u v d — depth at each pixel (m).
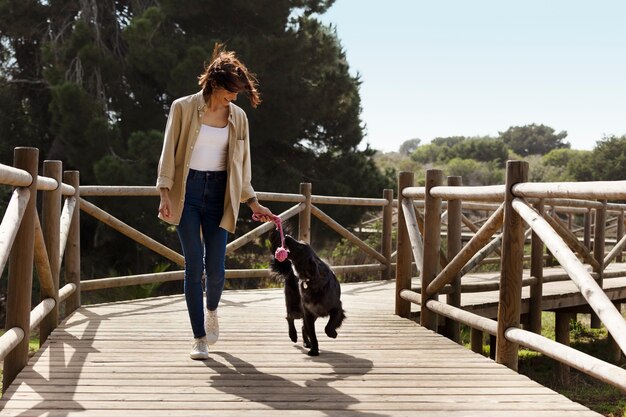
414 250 5.71
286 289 4.71
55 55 14.26
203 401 3.38
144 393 3.50
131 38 13.88
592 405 6.49
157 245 7.07
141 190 6.77
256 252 16.19
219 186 4.05
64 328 5.20
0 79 15.70
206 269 4.21
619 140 34.75
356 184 16.56
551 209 11.01
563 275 8.08
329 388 3.66
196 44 14.17
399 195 6.04
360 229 16.78
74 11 15.66
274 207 14.70
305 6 16.38
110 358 4.25
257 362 4.22
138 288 12.40
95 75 14.63
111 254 15.27
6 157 15.36
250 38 14.90
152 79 15.07
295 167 16.22
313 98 15.34
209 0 14.42
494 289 6.59
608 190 3.11
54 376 3.80
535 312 7.59
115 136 13.77
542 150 76.81
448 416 3.20
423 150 62.66
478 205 10.05
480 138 62.19
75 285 6.15
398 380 3.85
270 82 14.56
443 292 5.78
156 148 13.09
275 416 3.15
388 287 8.60
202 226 4.16
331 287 4.33
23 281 3.95
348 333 5.24
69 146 14.05
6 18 14.92
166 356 4.32
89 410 3.20
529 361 8.94
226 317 5.88
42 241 4.41
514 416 3.21
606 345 10.00
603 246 9.02
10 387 3.57
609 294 8.86
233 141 4.01
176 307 6.43
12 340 3.65
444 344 4.85
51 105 13.81
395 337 5.09
